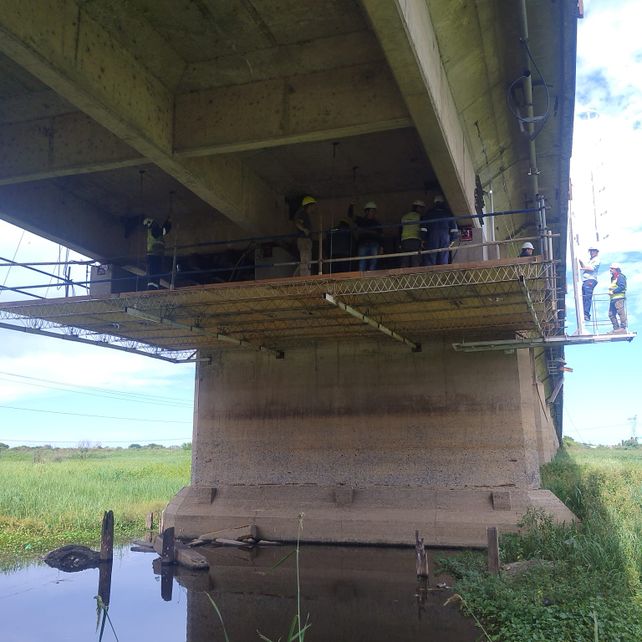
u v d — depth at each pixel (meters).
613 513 15.46
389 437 17.77
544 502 16.16
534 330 17.03
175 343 18.97
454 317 15.38
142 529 19.88
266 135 12.19
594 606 9.04
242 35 11.37
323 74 12.10
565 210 17.19
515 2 11.29
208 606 12.07
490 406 17.06
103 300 13.89
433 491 16.89
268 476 18.62
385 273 12.32
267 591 13.12
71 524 19.80
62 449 79.75
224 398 19.59
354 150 15.68
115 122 11.20
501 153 16.58
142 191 18.09
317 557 15.87
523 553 13.45
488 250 18.19
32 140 13.66
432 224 14.91
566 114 14.40
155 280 16.88
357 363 18.48
